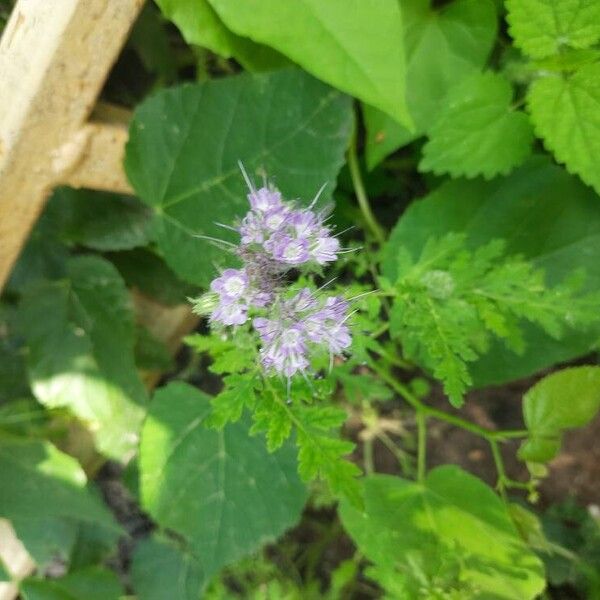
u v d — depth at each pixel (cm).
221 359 16
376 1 15
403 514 20
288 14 15
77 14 15
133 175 18
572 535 25
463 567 19
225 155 18
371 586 28
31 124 17
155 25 23
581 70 17
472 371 20
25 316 21
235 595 25
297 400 16
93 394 22
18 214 19
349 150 23
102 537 24
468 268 18
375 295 17
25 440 22
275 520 20
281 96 18
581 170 18
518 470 27
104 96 25
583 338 20
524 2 17
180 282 24
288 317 13
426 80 19
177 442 20
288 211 13
